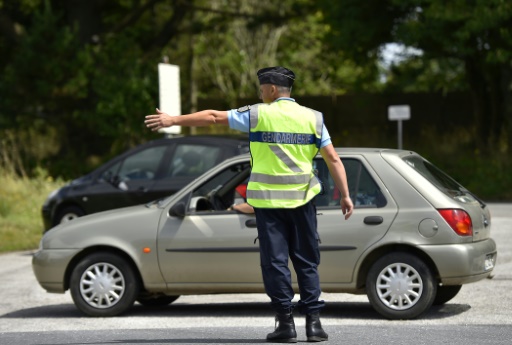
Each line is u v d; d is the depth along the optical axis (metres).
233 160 24.64
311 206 18.83
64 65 73.75
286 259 18.73
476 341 19.53
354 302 26.72
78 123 76.62
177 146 37.31
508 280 29.47
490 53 66.81
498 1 64.19
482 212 24.06
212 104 95.00
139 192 37.44
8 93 75.00
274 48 127.31
